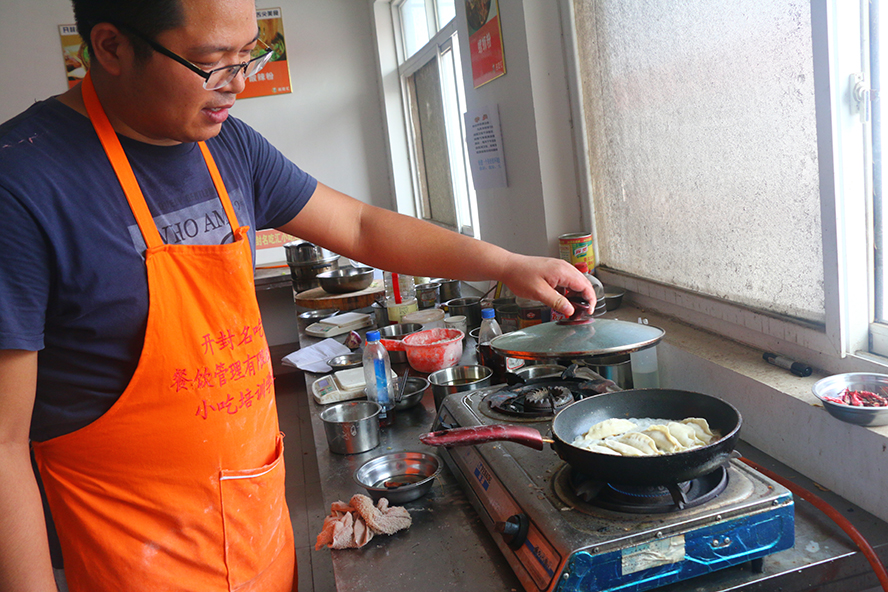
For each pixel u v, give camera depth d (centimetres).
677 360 168
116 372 95
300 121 515
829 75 119
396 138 512
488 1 255
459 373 197
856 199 125
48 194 84
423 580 107
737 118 153
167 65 80
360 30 511
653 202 199
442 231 133
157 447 99
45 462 98
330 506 135
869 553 97
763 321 152
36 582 87
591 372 157
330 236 133
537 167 241
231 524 107
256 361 109
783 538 97
